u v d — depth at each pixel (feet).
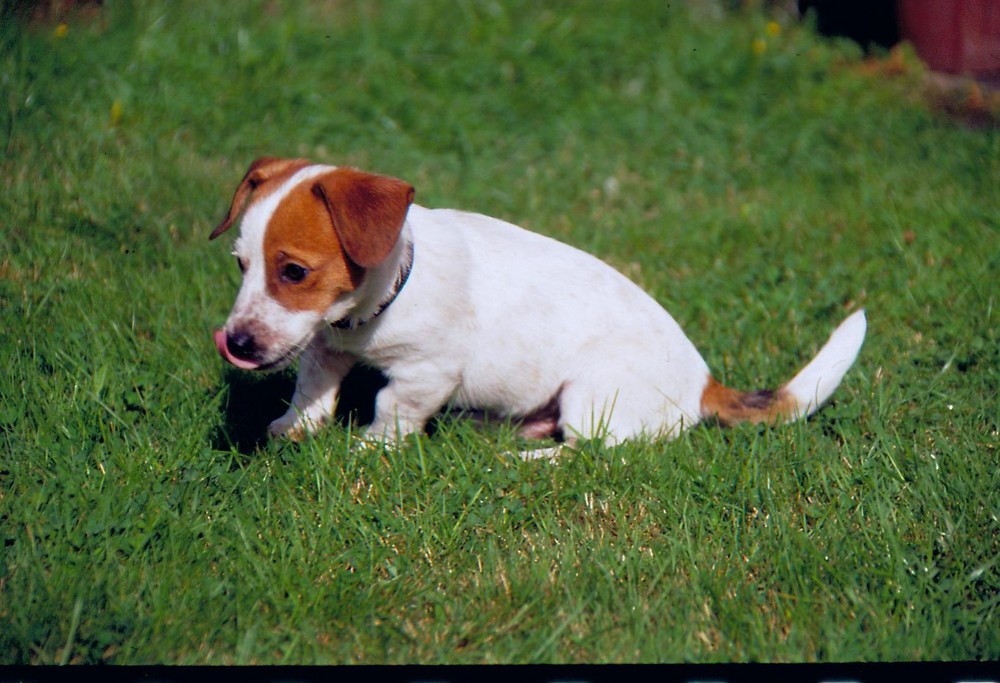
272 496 20.25
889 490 20.93
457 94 41.63
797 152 39.24
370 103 39.83
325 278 19.06
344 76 41.55
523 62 43.86
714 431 23.09
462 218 22.81
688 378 23.34
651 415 22.81
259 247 18.78
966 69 46.14
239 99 38.34
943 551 19.48
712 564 19.17
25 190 28.99
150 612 17.10
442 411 23.59
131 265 27.63
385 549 19.07
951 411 23.93
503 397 22.94
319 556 18.74
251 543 18.88
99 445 20.99
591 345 22.67
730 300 28.66
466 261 21.80
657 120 41.50
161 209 30.19
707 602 18.29
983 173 36.73
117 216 28.99
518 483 21.13
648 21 48.19
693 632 17.60
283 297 18.93
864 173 37.27
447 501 20.35
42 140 31.73
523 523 20.11
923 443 22.80
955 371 25.50
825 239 32.40
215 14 43.24
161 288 26.68
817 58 46.14
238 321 18.70
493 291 22.03
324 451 21.26
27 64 35.32
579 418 22.65
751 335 27.09
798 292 28.96
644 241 32.48
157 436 21.79
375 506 20.16
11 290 25.34
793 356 26.43
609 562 18.88
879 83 45.01
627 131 40.68
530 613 17.88
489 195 35.04
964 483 20.90
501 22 46.34
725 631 17.62
